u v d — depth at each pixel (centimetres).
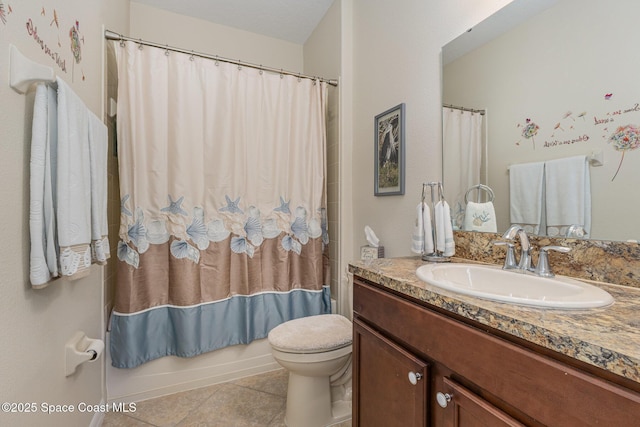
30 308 80
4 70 68
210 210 178
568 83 92
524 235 96
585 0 88
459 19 127
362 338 106
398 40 163
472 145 123
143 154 165
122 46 161
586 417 47
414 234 129
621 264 81
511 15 108
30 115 79
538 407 53
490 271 99
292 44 273
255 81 192
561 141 94
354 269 111
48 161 79
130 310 159
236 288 187
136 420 147
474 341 65
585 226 89
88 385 130
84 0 124
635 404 42
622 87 80
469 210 125
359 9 202
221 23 244
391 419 90
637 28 78
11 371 71
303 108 204
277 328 151
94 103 139
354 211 208
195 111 175
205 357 179
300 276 205
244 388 175
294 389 141
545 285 84
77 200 88
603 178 85
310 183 205
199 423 145
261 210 194
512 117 109
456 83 129
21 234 75
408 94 156
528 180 104
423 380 78
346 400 155
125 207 160
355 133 207
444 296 73
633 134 79
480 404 63
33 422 81
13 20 71
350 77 211
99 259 107
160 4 221
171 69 171
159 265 169
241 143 186
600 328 52
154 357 166
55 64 95
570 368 50
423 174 146
